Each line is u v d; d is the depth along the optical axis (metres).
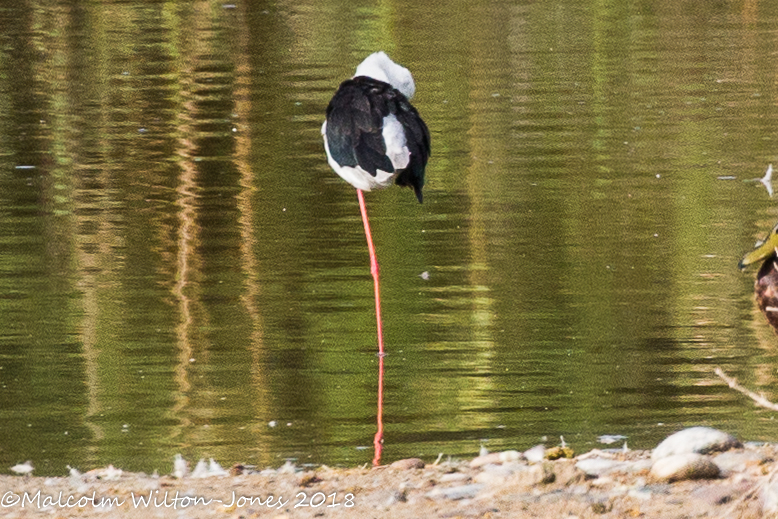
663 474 7.32
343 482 7.63
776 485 6.87
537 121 19.52
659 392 9.81
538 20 28.31
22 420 9.38
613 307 11.84
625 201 15.35
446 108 20.42
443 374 10.28
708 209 14.95
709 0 30.39
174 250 13.76
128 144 18.48
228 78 23.06
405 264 13.17
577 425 9.15
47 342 11.09
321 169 16.97
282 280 12.77
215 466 8.25
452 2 30.58
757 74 22.62
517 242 13.85
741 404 9.52
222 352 10.84
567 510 6.87
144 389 10.04
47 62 24.66
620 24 27.73
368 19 28.66
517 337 11.10
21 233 14.39
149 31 27.78
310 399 9.78
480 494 7.25
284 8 30.23
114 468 8.30
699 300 11.98
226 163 17.38
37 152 18.08
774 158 17.22
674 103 20.64
